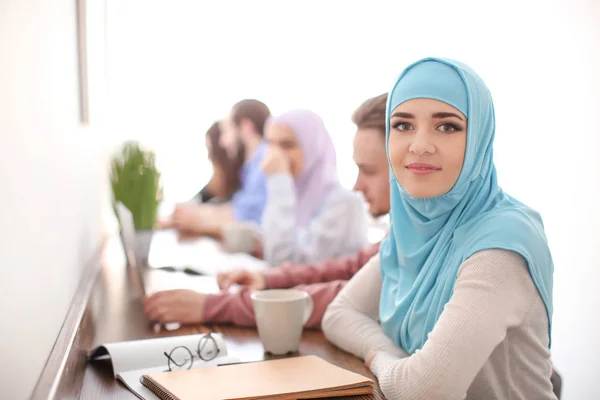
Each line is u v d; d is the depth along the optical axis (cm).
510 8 290
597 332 221
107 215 289
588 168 227
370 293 131
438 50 366
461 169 105
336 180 253
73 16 165
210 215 327
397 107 107
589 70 226
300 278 171
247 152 352
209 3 407
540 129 266
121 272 202
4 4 79
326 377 100
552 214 255
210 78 414
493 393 107
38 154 101
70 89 153
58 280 116
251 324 137
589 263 228
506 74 295
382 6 414
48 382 83
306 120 250
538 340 106
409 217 120
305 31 421
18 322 79
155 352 110
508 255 100
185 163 419
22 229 85
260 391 93
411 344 116
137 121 403
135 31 392
